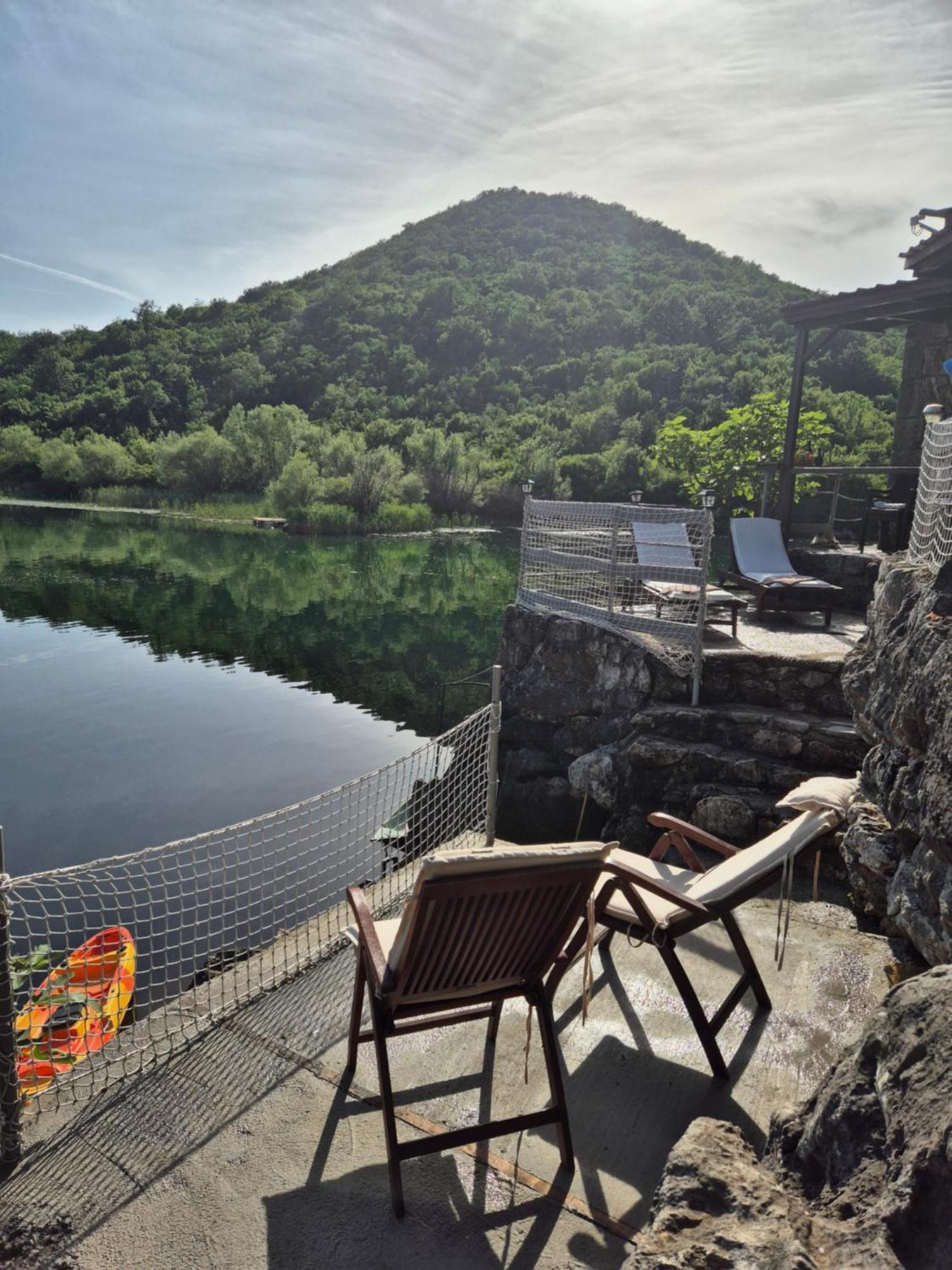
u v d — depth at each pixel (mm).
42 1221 2250
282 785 8055
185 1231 2221
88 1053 3023
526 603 8531
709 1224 1364
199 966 4672
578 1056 2998
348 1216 2277
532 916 2359
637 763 6402
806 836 3092
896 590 3967
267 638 14688
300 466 42031
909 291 9086
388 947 2625
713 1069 2871
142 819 7242
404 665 12820
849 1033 3139
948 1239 1206
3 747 9102
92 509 45969
